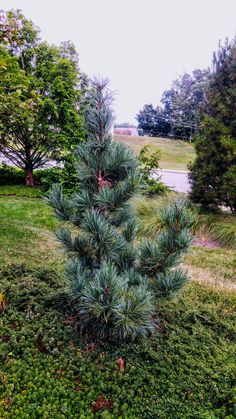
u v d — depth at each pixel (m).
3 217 5.41
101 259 1.88
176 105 27.20
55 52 7.85
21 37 7.16
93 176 1.81
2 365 1.69
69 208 1.88
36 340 1.88
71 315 2.13
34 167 8.47
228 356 1.89
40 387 1.56
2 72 3.93
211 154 5.21
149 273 1.90
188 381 1.66
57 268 3.18
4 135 7.32
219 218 5.31
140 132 28.94
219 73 5.15
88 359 1.76
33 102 5.31
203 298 2.79
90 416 1.43
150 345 1.92
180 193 6.73
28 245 4.05
